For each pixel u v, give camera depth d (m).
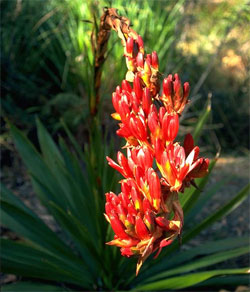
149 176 0.86
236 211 4.07
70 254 2.67
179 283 2.23
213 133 5.82
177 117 0.94
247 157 5.61
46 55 5.29
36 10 5.34
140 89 1.03
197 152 0.89
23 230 2.65
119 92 1.08
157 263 2.71
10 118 4.99
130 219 0.86
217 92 6.00
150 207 0.88
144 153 0.93
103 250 2.57
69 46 5.19
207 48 6.25
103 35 1.86
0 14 5.21
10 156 4.76
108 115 4.70
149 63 1.04
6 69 5.08
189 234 2.52
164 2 5.29
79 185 2.89
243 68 6.30
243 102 6.13
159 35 5.01
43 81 5.33
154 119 0.95
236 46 5.96
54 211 2.60
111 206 0.92
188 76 5.75
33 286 2.42
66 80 5.29
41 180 2.93
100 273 2.62
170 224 0.84
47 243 2.68
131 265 2.58
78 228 2.40
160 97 1.03
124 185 0.93
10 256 2.40
